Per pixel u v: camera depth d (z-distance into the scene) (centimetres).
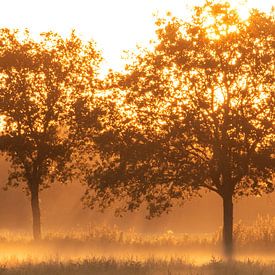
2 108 10869
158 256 8750
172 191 9900
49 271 6062
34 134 11119
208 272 6203
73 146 11300
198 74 9894
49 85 11206
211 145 9631
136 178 9756
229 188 10119
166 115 9919
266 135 9488
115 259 7412
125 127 10088
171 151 9738
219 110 9481
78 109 10925
